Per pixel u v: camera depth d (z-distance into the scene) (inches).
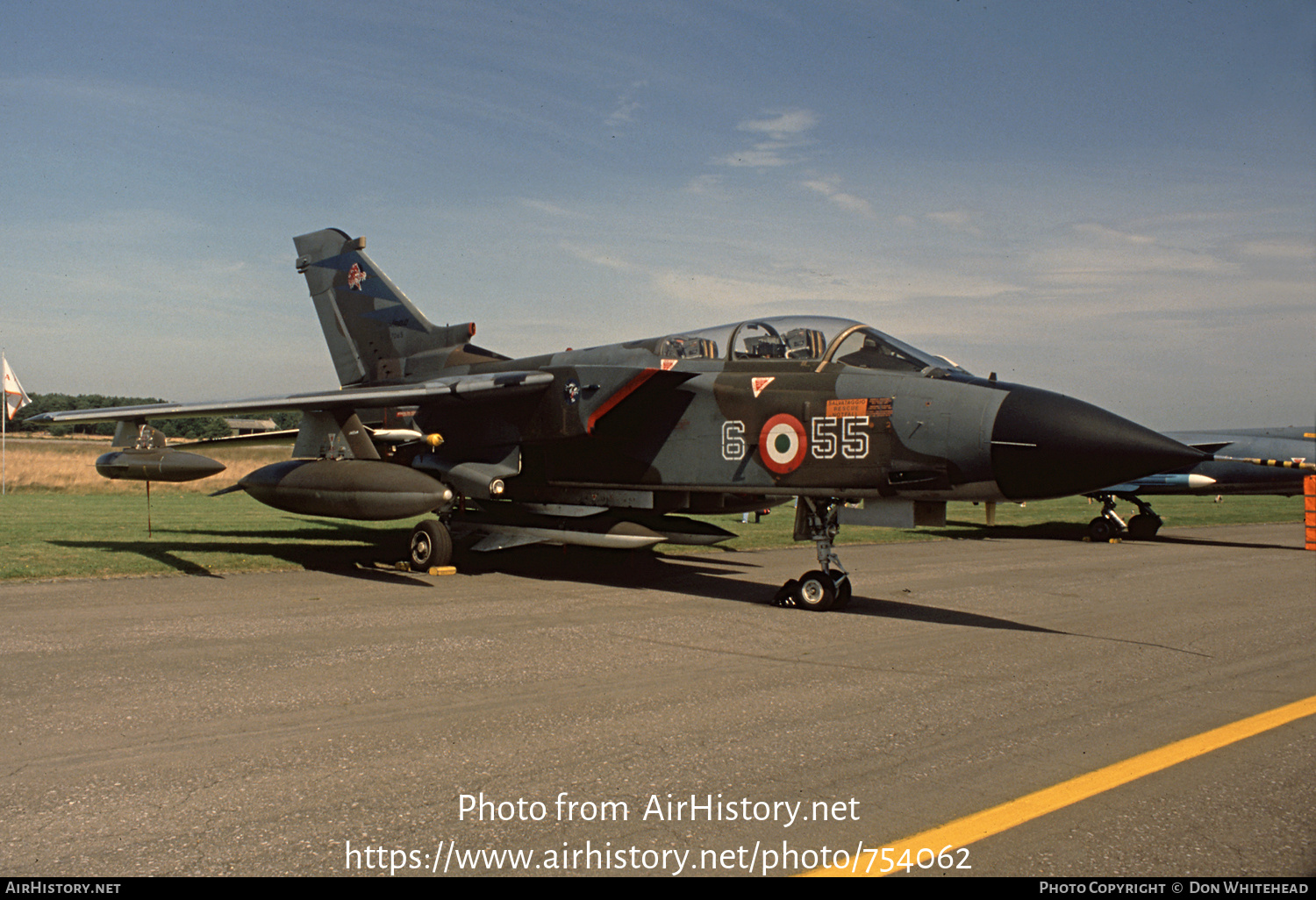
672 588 413.1
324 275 663.1
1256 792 156.3
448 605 350.6
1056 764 170.2
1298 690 229.3
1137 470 297.4
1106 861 128.7
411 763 166.7
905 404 337.7
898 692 223.8
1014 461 313.1
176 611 325.7
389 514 429.7
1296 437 889.5
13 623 298.5
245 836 134.0
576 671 242.2
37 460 1365.7
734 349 404.5
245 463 1366.9
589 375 420.5
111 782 155.1
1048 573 495.5
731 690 223.3
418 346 597.3
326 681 227.3
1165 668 255.1
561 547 575.5
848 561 543.8
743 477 379.9
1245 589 434.9
